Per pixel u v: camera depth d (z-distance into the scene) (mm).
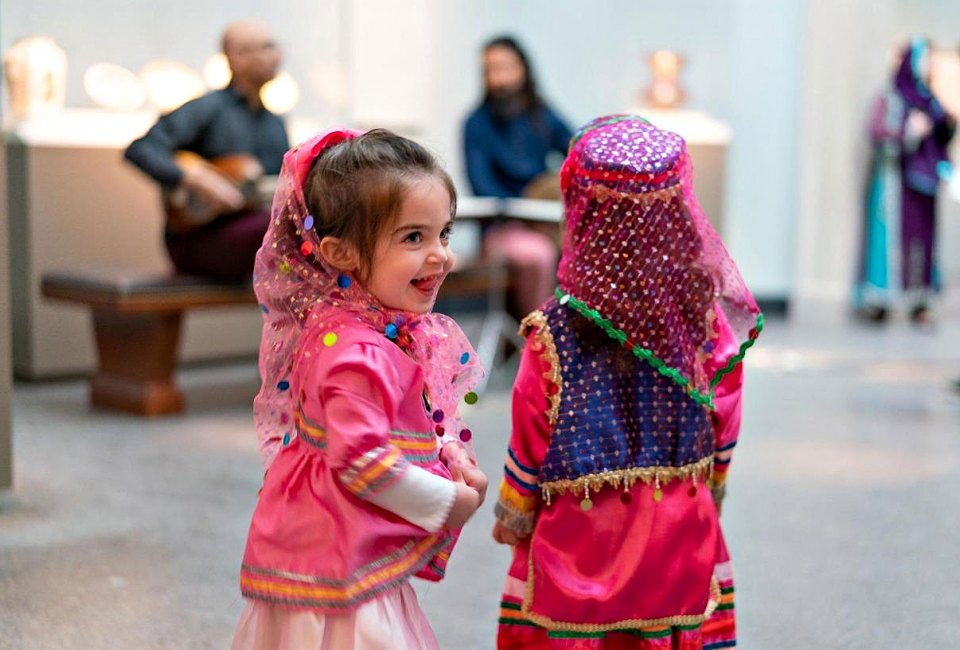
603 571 2375
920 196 9836
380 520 2125
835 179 11062
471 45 9680
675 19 9781
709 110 9844
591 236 2387
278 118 6285
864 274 10023
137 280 5762
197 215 5805
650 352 2373
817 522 4367
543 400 2402
